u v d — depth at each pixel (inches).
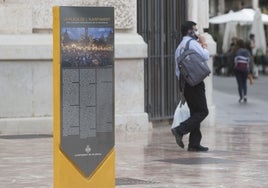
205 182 517.7
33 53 777.6
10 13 780.0
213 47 919.0
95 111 431.5
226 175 547.2
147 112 860.6
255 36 2265.0
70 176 428.8
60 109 424.8
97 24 427.8
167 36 890.7
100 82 431.5
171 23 894.4
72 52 424.5
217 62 2300.7
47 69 787.4
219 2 2696.9
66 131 426.9
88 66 428.5
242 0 2795.3
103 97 432.8
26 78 780.0
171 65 895.7
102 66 431.2
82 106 428.8
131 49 815.7
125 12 820.6
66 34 422.9
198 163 603.8
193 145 675.4
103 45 430.3
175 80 900.0
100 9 427.8
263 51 2293.3
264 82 1971.0
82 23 425.1
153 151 674.2
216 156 644.7
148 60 862.5
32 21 787.4
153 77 870.4
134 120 823.1
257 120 1004.6
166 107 890.1
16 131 774.5
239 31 2496.3
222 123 957.8
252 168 579.2
